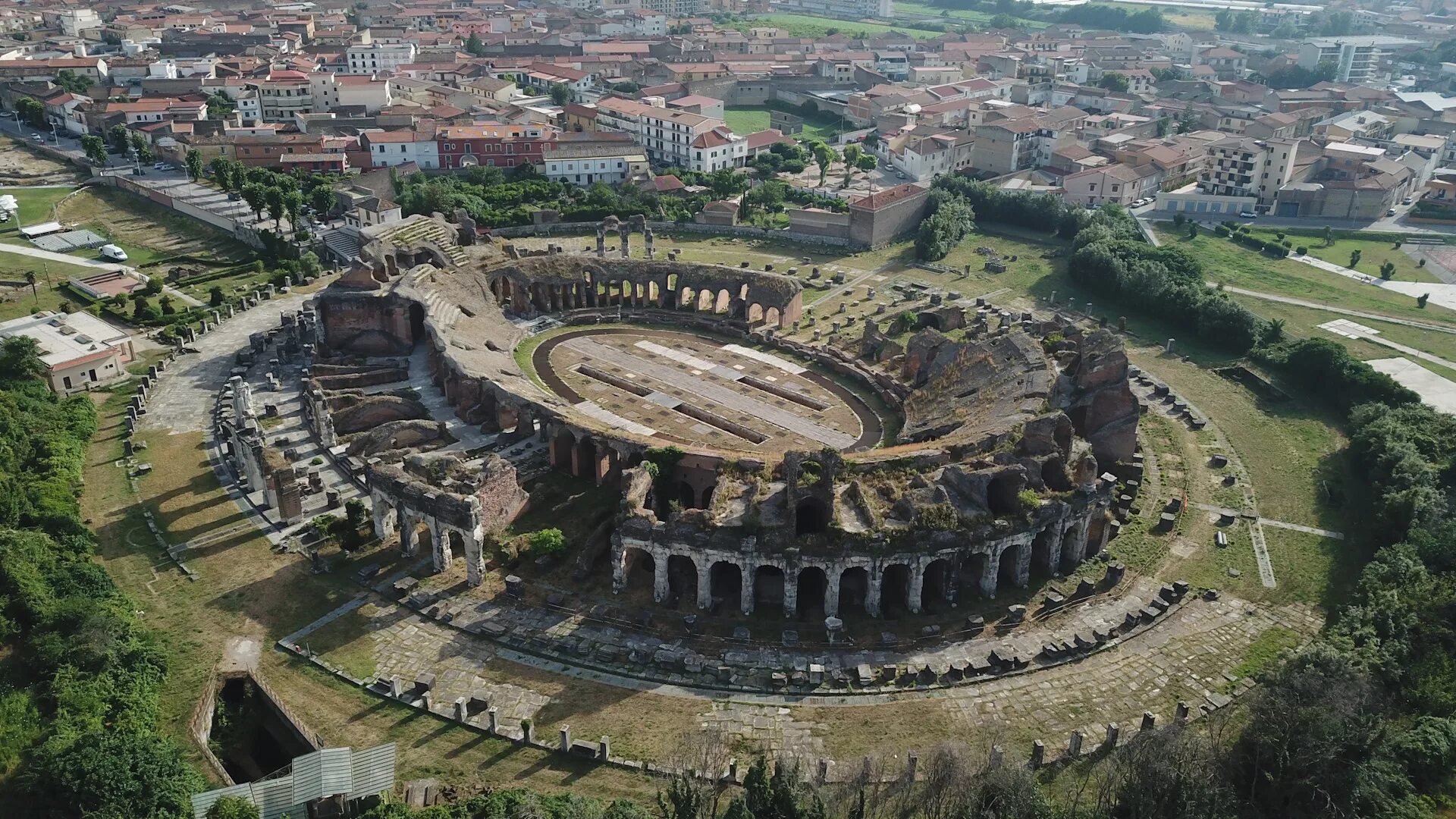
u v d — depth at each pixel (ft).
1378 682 307.37
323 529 382.42
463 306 564.30
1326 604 366.43
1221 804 261.44
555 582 366.63
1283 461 467.52
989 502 383.24
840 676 320.29
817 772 278.46
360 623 342.03
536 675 320.09
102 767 253.24
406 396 499.51
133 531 388.57
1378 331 606.55
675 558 377.09
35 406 454.40
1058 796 276.00
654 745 292.81
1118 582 374.43
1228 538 404.16
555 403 467.93
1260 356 565.94
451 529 367.66
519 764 285.02
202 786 267.80
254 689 314.76
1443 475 423.23
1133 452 451.12
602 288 636.48
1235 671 330.34
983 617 353.72
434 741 292.40
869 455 390.42
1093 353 448.24
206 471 432.66
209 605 348.79
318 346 540.11
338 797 257.75
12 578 326.85
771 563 344.69
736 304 610.24
